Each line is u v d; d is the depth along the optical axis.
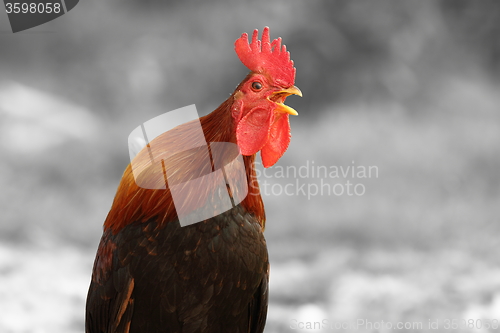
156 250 6.88
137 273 6.93
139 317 7.12
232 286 7.05
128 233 7.01
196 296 6.96
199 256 6.85
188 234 6.84
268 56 7.48
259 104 7.25
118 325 7.11
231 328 7.36
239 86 7.38
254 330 7.90
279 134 7.66
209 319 7.14
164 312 7.00
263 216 7.70
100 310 7.39
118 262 7.02
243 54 7.52
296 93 7.35
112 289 7.16
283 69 7.39
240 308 7.28
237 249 6.97
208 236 6.86
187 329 7.11
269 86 7.34
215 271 6.91
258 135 7.21
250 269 7.12
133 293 7.03
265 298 7.66
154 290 6.93
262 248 7.27
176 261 6.86
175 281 6.90
